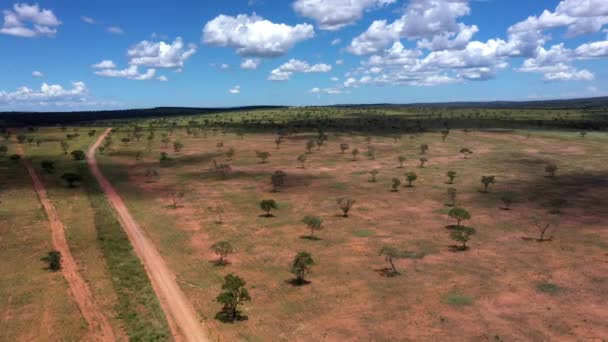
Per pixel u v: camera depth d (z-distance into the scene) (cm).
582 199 8056
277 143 15838
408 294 4450
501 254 5466
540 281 4666
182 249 5797
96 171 11056
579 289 4462
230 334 3788
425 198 8331
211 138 18350
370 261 5334
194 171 11244
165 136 18025
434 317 3988
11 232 6300
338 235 6316
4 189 8925
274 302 4347
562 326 3784
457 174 10481
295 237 6253
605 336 3616
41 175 10375
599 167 11012
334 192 8931
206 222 6969
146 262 5353
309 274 4988
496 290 4484
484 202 7950
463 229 5766
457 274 4897
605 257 5278
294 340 3681
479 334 3694
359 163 12206
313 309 4191
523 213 7212
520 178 9956
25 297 4325
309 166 11838
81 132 19975
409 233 6353
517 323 3853
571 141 15775
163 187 9469
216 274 5016
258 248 5828
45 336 3678
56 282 4681
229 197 8588
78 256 5444
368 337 3697
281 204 8044
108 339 3688
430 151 14125
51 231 6381
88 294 4447
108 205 7856
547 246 5700
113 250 5603
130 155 13738
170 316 4091
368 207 7788
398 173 10712
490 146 14962
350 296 4438
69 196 8469
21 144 15538
